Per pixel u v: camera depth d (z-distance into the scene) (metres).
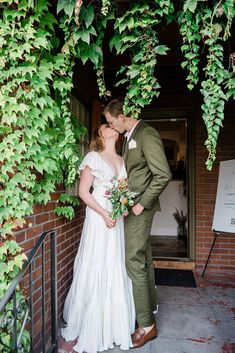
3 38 1.48
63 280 2.27
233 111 3.39
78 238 2.74
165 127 4.88
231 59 1.55
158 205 2.02
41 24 1.56
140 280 1.91
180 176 4.85
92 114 3.16
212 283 3.04
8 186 1.53
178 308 2.44
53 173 1.87
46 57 1.64
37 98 1.59
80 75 2.75
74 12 1.46
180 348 1.88
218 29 1.44
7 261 1.54
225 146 3.41
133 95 1.66
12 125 1.56
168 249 4.12
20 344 1.46
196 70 1.53
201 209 3.49
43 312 1.61
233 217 3.12
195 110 3.50
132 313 2.00
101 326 1.85
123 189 1.82
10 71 1.51
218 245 3.44
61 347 1.88
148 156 1.82
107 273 1.89
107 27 2.26
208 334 2.04
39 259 1.81
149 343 1.93
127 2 1.52
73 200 2.27
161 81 3.57
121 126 1.92
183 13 1.47
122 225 2.00
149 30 1.53
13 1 1.46
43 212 1.88
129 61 3.16
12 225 1.51
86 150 3.10
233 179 3.19
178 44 2.78
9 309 1.33
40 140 1.65
